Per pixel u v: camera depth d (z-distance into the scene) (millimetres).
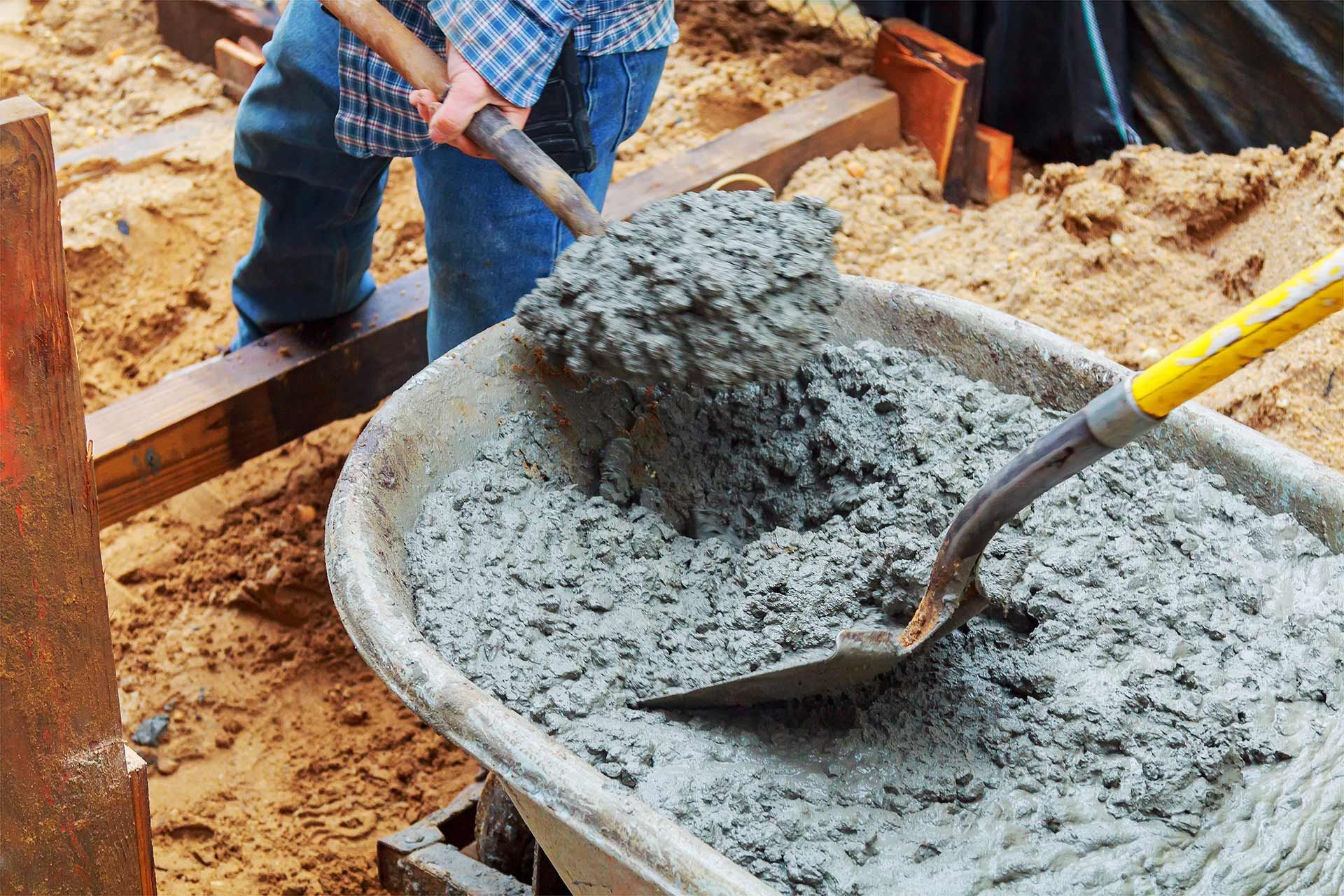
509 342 2018
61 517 1317
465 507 1870
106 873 1558
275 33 2455
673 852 1304
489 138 1957
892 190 3805
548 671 1674
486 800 2105
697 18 4641
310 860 2490
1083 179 3496
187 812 2572
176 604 3059
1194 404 1911
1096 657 1682
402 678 1502
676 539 1979
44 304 1210
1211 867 1461
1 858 1441
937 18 4105
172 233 3830
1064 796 1552
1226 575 1752
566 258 1807
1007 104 4086
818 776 1602
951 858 1487
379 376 3094
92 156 3947
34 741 1405
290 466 3373
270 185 2672
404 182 4027
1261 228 3320
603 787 1370
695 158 3621
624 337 1723
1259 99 3602
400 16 2176
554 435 2021
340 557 1642
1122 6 3709
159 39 4625
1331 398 2855
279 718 2820
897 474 1928
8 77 4430
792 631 1738
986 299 3398
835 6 4469
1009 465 1450
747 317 1702
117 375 3660
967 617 1607
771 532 2039
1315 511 1787
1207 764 1537
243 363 2908
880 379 2051
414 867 2115
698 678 1720
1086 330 3277
